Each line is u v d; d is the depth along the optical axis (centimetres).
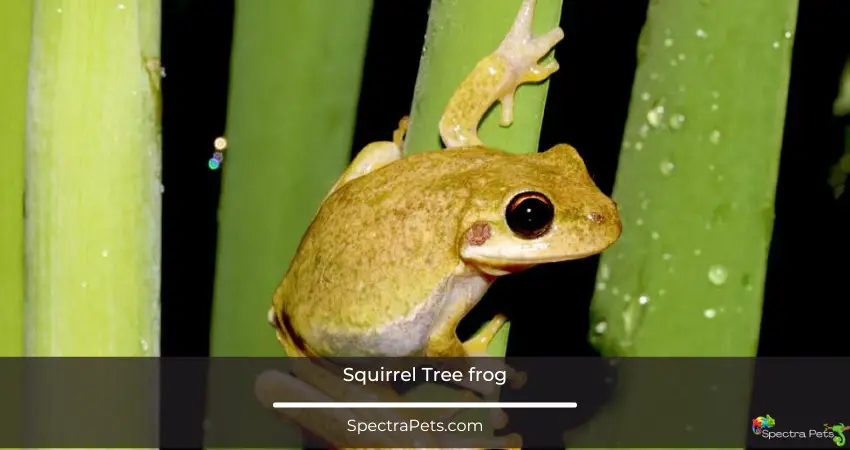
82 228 16
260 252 18
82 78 16
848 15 23
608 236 18
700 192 17
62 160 16
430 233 18
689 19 17
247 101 18
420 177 18
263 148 18
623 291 17
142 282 16
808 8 23
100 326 16
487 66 17
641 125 17
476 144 17
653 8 17
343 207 18
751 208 17
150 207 16
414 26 24
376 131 24
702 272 17
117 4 16
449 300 18
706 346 17
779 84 17
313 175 18
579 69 24
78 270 16
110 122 16
